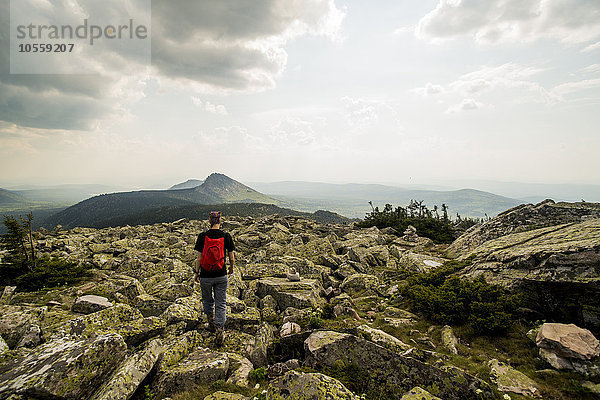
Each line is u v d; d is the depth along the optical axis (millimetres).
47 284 16875
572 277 9891
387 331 10461
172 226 52719
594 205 21438
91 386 5598
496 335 9547
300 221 57562
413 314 12062
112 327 8141
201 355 7258
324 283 18094
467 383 6000
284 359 7922
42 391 4918
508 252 14086
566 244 11273
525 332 9414
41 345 6695
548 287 10523
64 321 9320
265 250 26812
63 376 5246
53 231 51500
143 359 6398
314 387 4961
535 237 15570
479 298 10609
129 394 5488
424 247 34406
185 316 9023
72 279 17578
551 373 7035
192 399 5832
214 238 8453
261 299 13609
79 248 29969
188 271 17078
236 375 6645
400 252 27344
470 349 8938
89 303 10555
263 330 8719
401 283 17266
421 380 6129
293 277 15266
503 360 8141
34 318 8469
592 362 7000
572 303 9820
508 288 11570
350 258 24156
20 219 21922
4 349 6648
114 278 17203
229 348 8359
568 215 21297
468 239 26484
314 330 8062
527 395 6312
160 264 18719
